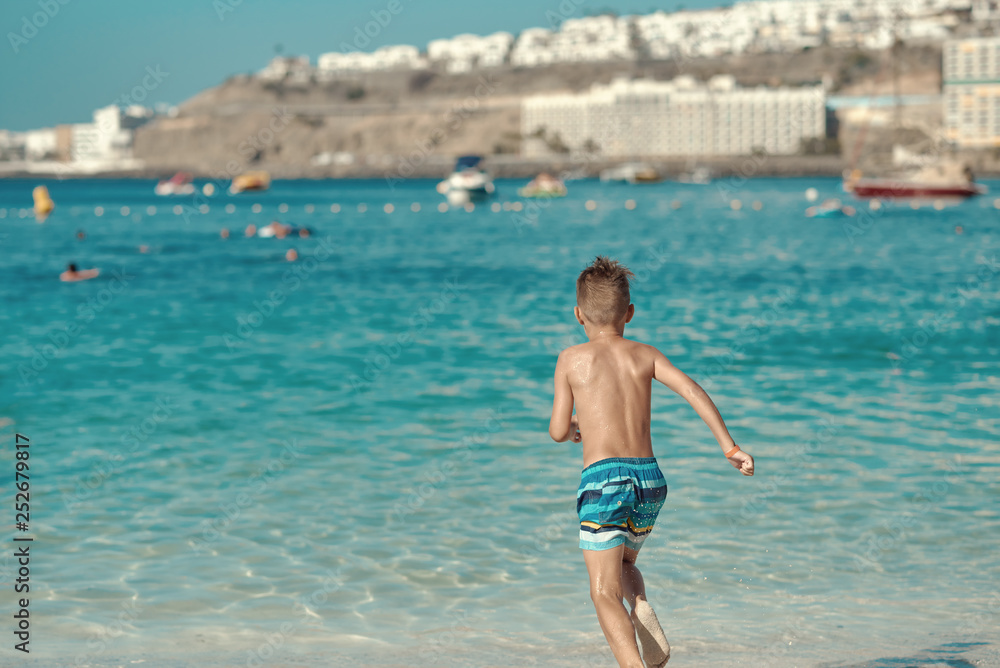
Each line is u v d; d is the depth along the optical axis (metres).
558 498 7.42
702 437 9.13
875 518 6.86
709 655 4.71
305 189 172.38
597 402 3.94
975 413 10.10
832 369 12.76
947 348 14.29
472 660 4.68
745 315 18.70
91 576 5.86
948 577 5.79
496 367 13.20
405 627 5.14
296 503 7.30
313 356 14.21
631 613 3.86
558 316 18.91
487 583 5.77
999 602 5.41
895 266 30.00
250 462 8.45
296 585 5.74
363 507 7.21
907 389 11.41
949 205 80.25
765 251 37.47
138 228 57.75
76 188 180.25
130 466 8.31
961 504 7.14
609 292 4.08
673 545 6.35
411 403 10.90
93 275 27.98
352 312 19.77
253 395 11.35
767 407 10.48
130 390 11.67
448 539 6.52
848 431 9.38
